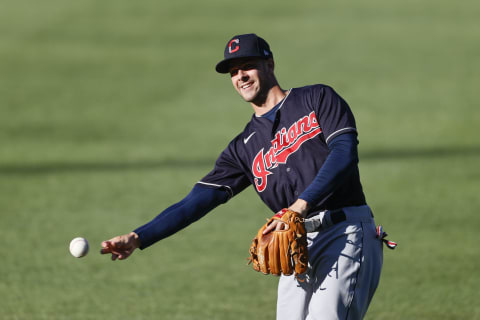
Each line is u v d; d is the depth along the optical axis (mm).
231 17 100562
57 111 61062
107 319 20594
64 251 28016
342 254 12805
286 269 12414
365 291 13031
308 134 13055
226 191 14289
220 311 21141
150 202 35812
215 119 57031
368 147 48188
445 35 88375
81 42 89500
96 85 70188
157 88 68438
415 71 73000
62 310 21438
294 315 13578
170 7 107938
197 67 76188
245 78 13406
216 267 25797
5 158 46844
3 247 28609
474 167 41406
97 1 112688
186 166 43625
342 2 108312
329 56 79938
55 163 45250
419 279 23750
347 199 13109
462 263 25344
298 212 12117
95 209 34625
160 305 21797
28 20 100938
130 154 47375
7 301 22281
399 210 33250
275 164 13336
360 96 64312
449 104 60312
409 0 108938
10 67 78188
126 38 91000
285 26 94625
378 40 86500
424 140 49562
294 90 13469
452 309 20875
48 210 34594
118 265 26219
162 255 27438
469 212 32500
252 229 31016
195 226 31672
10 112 60938
